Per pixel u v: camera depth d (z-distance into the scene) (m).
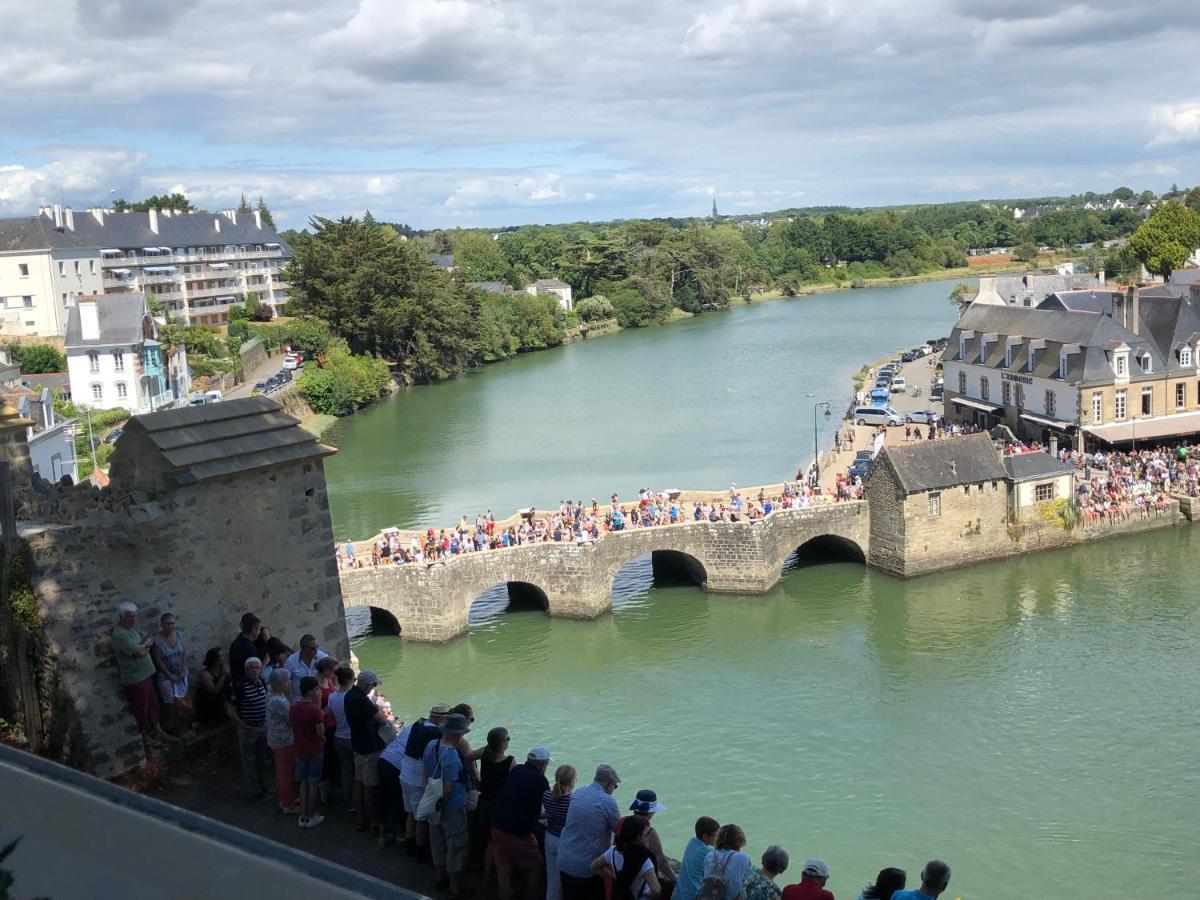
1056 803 41.59
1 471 19.61
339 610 25.03
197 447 22.27
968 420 97.12
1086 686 51.19
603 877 15.20
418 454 106.31
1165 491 74.25
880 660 55.75
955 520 67.75
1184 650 54.47
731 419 113.06
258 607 23.39
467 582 61.66
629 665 57.09
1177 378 82.88
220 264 172.88
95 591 20.64
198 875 12.05
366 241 151.50
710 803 42.75
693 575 69.12
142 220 162.62
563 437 109.94
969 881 37.00
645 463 96.50
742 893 14.91
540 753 16.36
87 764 20.09
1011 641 56.94
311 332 145.12
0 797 13.74
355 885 11.30
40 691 20.14
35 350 115.19
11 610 19.77
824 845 39.47
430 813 16.52
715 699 52.34
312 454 23.94
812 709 50.56
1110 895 36.03
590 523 65.25
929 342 151.50
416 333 149.88
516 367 164.62
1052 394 84.31
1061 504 70.06
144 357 108.81
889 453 67.25
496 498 87.88
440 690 55.12
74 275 141.50
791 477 88.38
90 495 20.98
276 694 18.72
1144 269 155.75
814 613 62.88
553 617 63.78
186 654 21.98
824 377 134.62
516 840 15.90
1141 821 40.16
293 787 19.28
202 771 20.77
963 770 44.31
